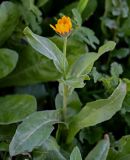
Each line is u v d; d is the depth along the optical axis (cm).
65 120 45
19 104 44
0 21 45
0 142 43
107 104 41
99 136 47
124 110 45
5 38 49
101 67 54
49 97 52
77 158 39
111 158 44
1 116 43
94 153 42
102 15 59
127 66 56
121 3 53
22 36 51
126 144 44
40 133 41
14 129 44
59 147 44
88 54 42
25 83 50
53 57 40
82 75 41
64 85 42
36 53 48
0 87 51
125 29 55
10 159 42
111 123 50
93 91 51
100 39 57
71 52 47
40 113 42
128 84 43
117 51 54
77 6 51
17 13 47
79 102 47
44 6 57
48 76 49
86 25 58
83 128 47
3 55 46
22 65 49
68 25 39
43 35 55
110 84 46
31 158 42
